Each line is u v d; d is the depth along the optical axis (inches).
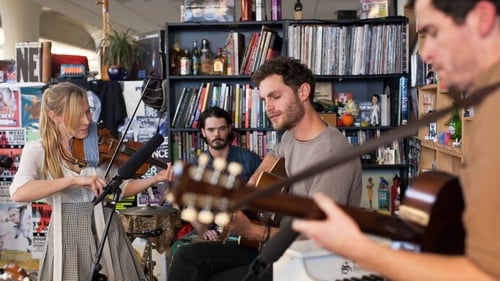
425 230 40.9
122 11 313.3
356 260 32.3
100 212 91.9
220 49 157.2
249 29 158.9
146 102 151.0
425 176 43.4
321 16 348.8
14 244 154.2
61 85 93.1
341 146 75.3
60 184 86.7
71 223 90.1
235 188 33.3
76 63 166.7
